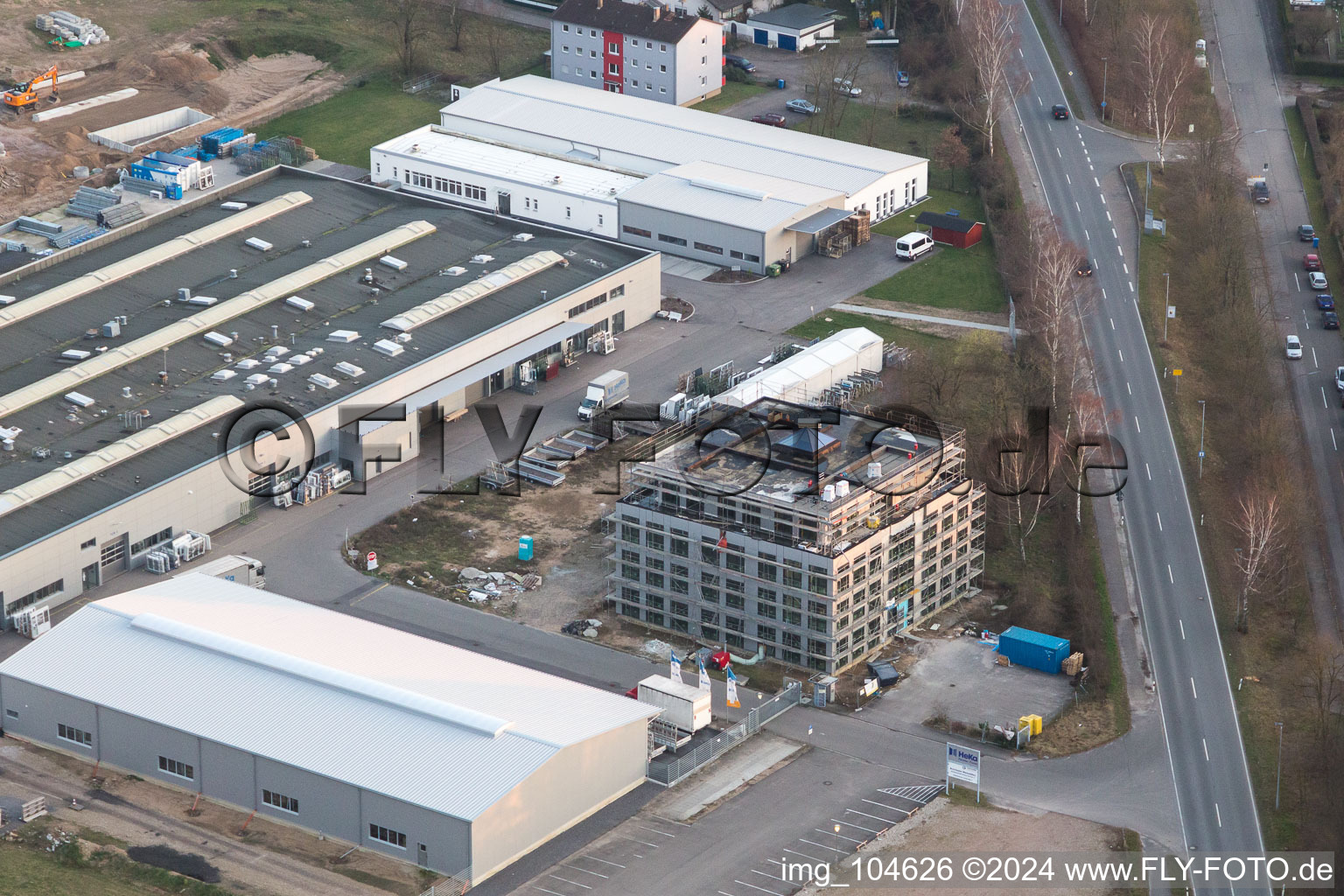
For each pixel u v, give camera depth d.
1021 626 190.25
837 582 178.75
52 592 190.12
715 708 177.62
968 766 162.62
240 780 159.88
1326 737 170.75
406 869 152.75
